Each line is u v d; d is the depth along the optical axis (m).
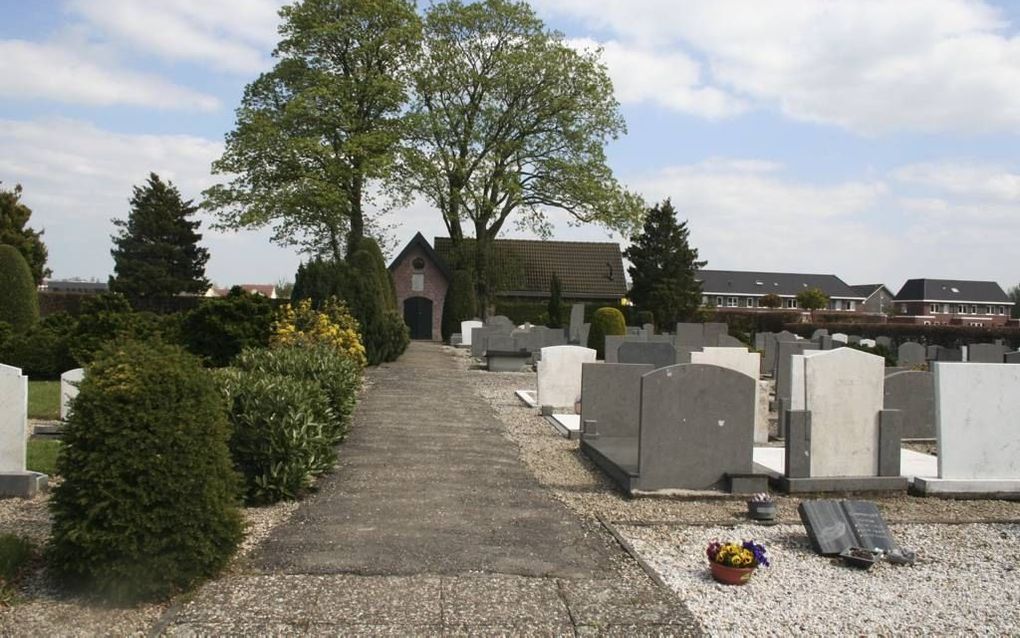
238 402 7.87
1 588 5.03
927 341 43.59
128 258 50.81
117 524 5.01
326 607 5.00
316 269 23.16
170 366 5.48
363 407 14.70
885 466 8.86
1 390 7.79
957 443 8.75
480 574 5.68
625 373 11.23
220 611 4.91
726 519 7.46
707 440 8.40
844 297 82.44
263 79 36.03
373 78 36.12
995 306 85.12
